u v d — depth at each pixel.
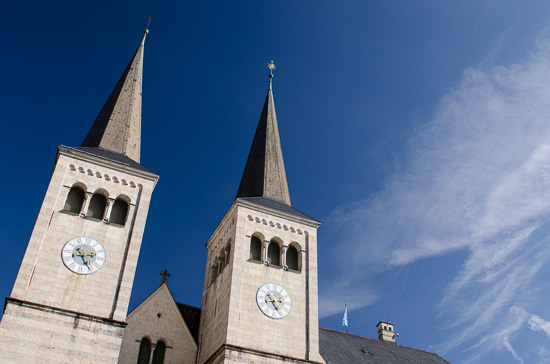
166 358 45.00
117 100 54.59
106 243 42.28
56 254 40.25
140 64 59.56
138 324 45.62
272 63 68.75
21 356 35.34
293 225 50.03
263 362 41.16
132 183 46.12
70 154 44.94
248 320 42.91
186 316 49.56
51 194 42.50
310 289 46.59
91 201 44.53
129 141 51.84
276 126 62.22
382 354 56.94
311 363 42.56
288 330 43.75
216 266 50.44
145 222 44.38
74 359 36.50
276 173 56.50
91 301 39.38
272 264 47.12
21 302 37.03
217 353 41.56
